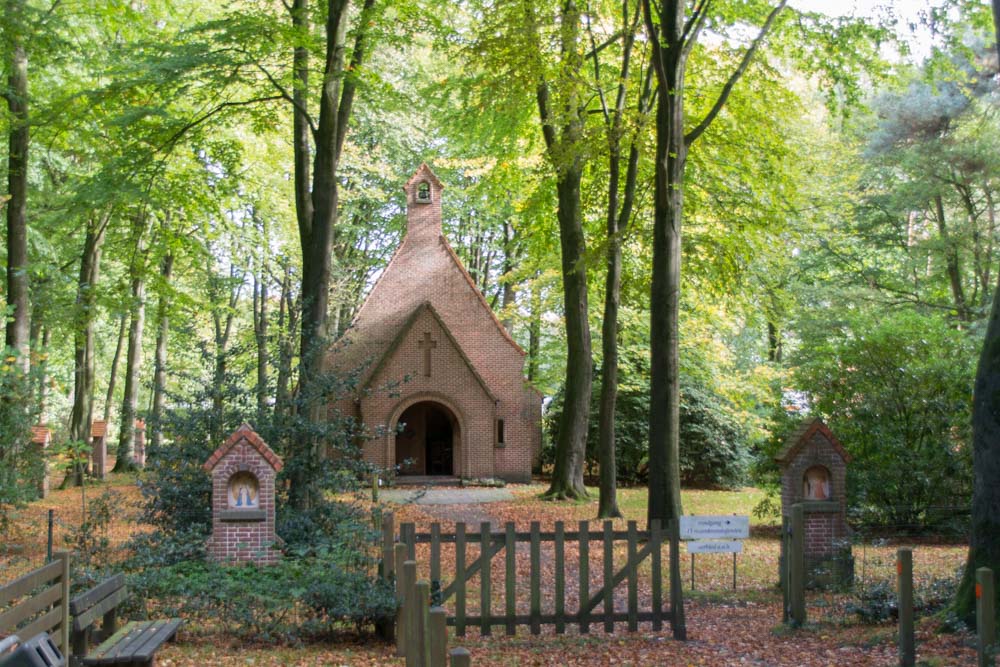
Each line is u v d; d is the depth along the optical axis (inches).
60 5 896.9
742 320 1455.5
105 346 1952.5
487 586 425.4
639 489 1337.4
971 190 1248.8
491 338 1465.3
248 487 529.7
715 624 456.8
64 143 957.8
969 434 756.6
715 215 1024.9
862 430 789.9
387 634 424.5
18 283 858.8
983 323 1090.7
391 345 1409.9
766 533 810.8
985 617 294.2
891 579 533.6
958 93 1133.1
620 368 1409.9
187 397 577.6
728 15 802.8
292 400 588.4
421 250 1480.1
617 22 927.0
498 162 1018.7
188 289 1566.2
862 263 1427.2
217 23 727.1
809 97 1416.1
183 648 398.3
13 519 715.4
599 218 1111.6
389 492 1254.9
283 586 435.5
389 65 1093.8
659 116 712.4
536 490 1304.1
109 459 2148.1
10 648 234.5
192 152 992.9
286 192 1272.1
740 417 1369.3
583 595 431.5
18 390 698.8
